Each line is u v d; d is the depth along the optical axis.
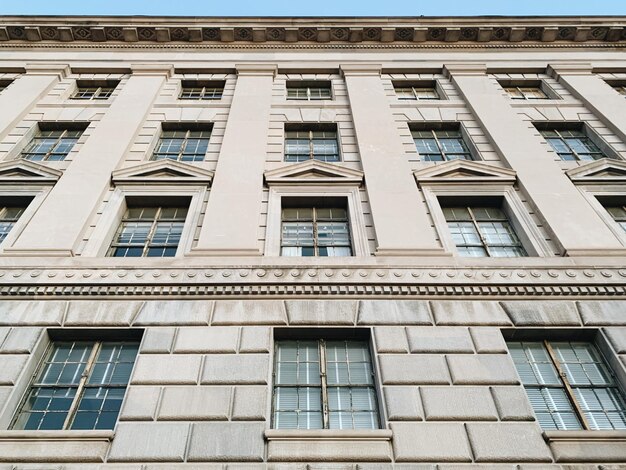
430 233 10.67
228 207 11.27
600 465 6.71
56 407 7.76
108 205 11.76
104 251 10.71
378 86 17.28
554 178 12.57
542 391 8.14
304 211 12.20
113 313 8.77
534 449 6.90
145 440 6.91
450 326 8.62
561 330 8.69
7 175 12.76
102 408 7.75
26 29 19.61
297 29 19.98
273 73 18.20
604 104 16.19
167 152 14.38
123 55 19.41
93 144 13.64
